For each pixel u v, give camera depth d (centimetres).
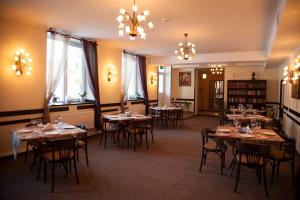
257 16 447
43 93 563
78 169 417
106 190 333
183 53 657
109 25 534
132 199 308
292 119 652
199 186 354
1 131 477
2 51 476
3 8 426
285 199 319
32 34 534
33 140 346
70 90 675
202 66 1184
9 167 421
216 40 662
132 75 936
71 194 319
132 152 534
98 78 732
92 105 713
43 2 398
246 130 411
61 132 381
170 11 429
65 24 527
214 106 1463
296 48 574
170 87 1303
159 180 373
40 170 392
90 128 698
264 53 820
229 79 1200
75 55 687
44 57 563
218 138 407
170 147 585
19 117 511
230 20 477
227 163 463
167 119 917
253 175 404
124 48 820
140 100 973
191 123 1009
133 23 378
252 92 1114
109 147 577
